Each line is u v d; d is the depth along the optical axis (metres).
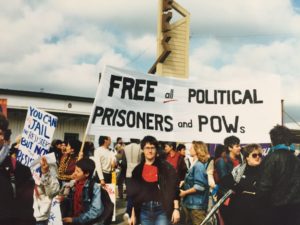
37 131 6.37
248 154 5.48
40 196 5.11
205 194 6.60
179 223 8.24
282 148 5.09
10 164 3.77
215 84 7.21
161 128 6.94
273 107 7.11
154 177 5.50
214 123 7.14
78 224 4.66
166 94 7.03
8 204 3.70
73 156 7.10
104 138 8.74
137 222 5.52
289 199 4.96
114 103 6.72
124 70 6.81
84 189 4.72
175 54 14.79
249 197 5.37
